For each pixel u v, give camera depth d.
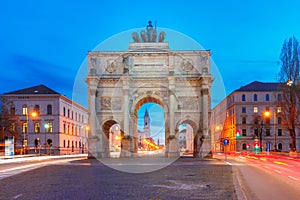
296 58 64.81
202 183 20.94
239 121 115.06
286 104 64.69
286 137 113.00
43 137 95.19
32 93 96.25
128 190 17.69
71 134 108.12
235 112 115.44
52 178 24.36
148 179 23.45
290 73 64.62
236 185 19.03
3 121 84.25
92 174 27.62
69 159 58.31
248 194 17.14
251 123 114.56
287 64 65.00
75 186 19.47
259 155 78.00
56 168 35.00
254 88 117.06
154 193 16.56
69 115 106.31
